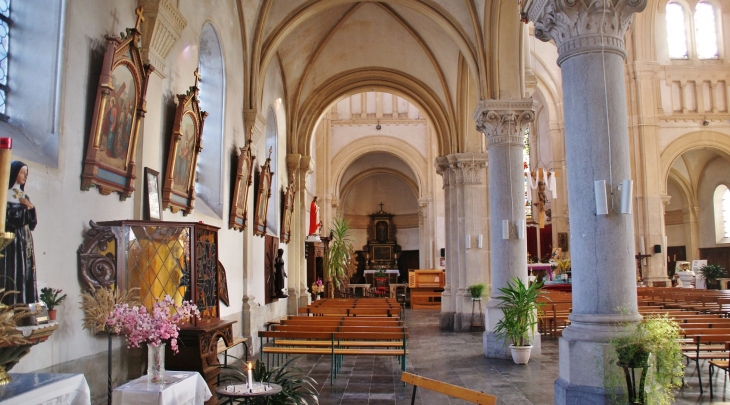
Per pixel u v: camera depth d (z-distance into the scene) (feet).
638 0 21.61
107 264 18.93
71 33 18.16
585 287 20.92
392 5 51.03
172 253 22.21
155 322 16.53
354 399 25.03
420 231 123.44
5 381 11.50
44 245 16.58
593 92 21.42
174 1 26.11
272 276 48.03
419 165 111.24
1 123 16.62
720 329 25.77
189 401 17.28
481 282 54.54
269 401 18.01
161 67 24.40
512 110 38.32
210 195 33.65
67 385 12.46
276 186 52.06
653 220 77.71
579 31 21.72
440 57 54.90
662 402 17.81
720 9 83.71
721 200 91.91
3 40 17.53
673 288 63.26
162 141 25.12
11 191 14.97
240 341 28.32
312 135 64.08
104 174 19.61
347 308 43.60
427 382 15.24
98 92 18.69
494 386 27.81
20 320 13.99
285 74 55.93
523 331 34.30
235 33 37.78
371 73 61.46
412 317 68.80
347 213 140.15
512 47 38.50
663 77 81.87
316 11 44.27
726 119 80.79
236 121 37.73
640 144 79.20
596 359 19.86
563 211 92.07
